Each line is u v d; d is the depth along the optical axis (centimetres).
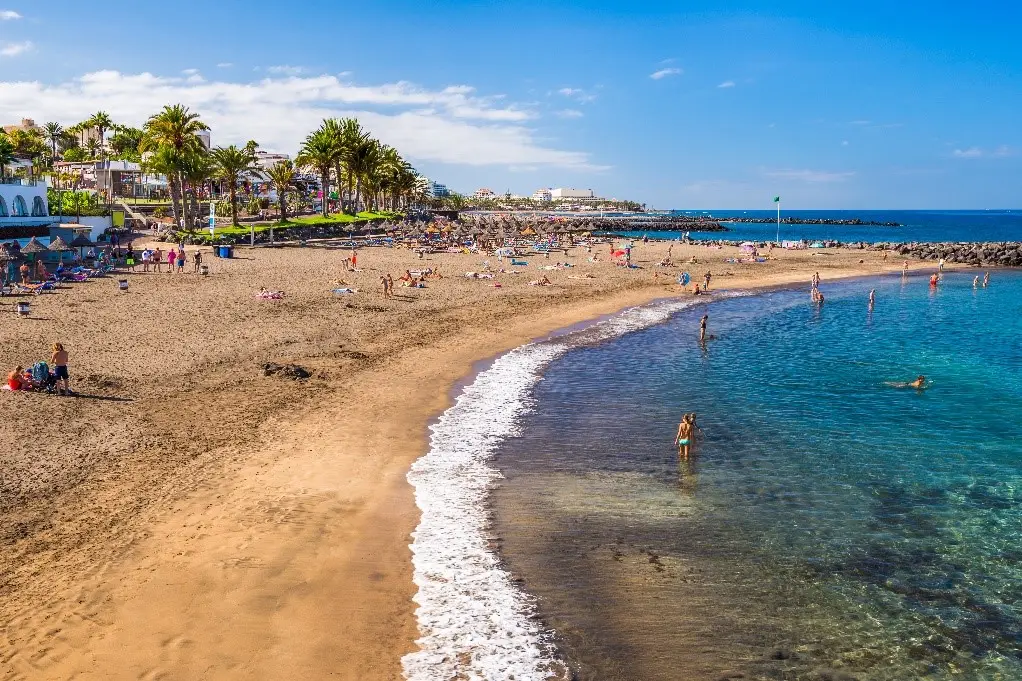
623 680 991
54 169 10306
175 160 7488
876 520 1538
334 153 10125
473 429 2094
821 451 1978
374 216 11219
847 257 9000
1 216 5603
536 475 1753
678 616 1154
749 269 7375
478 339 3400
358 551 1320
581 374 2855
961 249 9306
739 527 1486
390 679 966
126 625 1040
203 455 1734
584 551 1362
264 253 6694
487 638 1073
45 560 1202
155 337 2931
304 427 2000
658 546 1392
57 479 1530
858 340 3753
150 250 5681
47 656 958
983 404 2480
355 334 3275
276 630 1057
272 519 1421
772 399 2528
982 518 1555
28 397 2056
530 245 9019
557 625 1116
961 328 4178
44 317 3195
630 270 6619
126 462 1653
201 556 1254
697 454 1936
